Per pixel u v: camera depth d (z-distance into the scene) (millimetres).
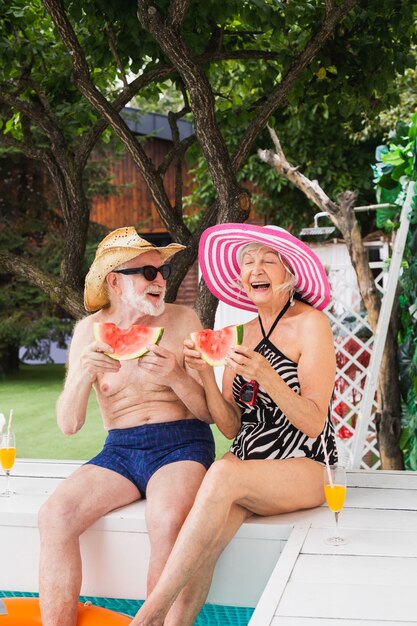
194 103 3947
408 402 5043
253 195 13133
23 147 4656
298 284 3186
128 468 3133
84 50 4586
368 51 4637
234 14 4312
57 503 2889
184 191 16406
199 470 2990
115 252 3160
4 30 4723
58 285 4410
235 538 2871
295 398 2805
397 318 5184
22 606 2832
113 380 3217
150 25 3744
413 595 2285
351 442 5984
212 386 3021
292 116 10258
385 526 2896
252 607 2896
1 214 15188
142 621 2369
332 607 2209
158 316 3293
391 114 11289
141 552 2955
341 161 11867
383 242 6637
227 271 3490
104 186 15312
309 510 3055
